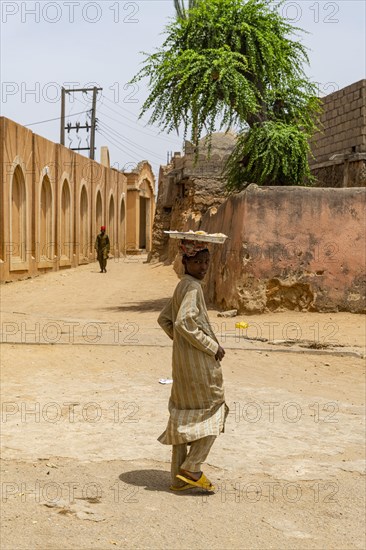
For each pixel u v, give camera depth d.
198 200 28.66
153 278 26.20
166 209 37.12
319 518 4.42
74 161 34.94
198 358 4.61
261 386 8.55
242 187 18.73
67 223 34.16
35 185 27.66
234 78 16.39
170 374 9.04
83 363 9.56
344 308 14.73
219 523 4.22
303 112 18.33
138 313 15.72
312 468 5.47
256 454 5.80
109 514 4.28
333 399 8.01
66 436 6.14
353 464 5.60
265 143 17.39
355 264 14.77
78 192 36.03
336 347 11.10
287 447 6.03
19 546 3.73
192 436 4.54
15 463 5.34
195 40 17.23
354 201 14.91
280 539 4.04
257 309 14.62
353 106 19.66
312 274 14.70
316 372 9.52
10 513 4.23
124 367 9.38
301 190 14.84
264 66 17.20
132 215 54.28
